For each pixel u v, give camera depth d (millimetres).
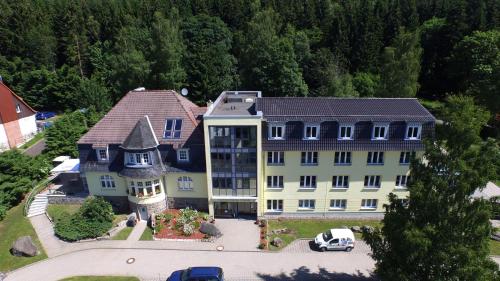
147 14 115500
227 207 43812
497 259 35594
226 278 33656
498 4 87188
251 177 40938
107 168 43125
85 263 35938
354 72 91562
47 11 117938
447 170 22094
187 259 36469
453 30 84812
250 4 110688
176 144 42562
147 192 42531
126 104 45562
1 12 104250
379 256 26422
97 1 127938
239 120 37781
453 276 22141
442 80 88938
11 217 43656
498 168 21516
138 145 40438
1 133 62625
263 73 74812
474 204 21031
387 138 39500
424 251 22062
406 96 63469
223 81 84375
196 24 103625
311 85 86625
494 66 64562
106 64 97375
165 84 76875
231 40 105562
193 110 47188
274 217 43812
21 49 102812
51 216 43406
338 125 39219
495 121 64375
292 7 111125
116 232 40750
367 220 43344
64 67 94500
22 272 34656
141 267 35250
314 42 99188
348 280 33469
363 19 95000
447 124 22297
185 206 44938
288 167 41250
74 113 62188
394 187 41906
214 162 40375
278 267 35250
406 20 97688
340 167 41156
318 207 43500
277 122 38906
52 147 56594
